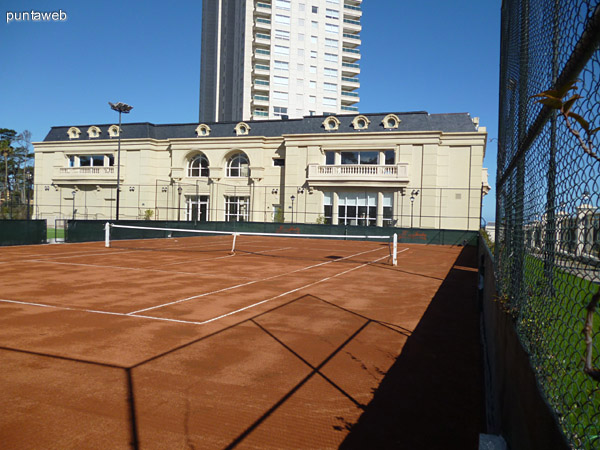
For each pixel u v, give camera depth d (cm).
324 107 6988
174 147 3806
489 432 370
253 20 6819
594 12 122
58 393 443
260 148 3606
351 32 7388
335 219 3353
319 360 559
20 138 6350
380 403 431
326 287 1143
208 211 3753
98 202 4019
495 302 473
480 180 3070
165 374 500
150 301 909
